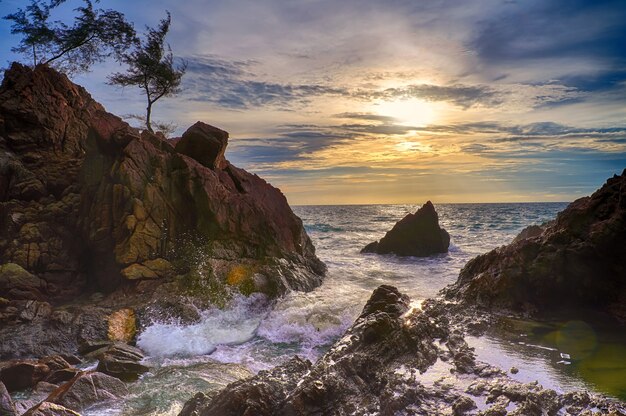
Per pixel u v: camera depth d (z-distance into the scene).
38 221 18.45
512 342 5.88
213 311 15.55
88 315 13.78
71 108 24.83
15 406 7.78
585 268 7.56
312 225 62.25
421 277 22.39
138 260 17.17
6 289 15.89
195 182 19.31
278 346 13.11
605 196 8.30
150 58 30.64
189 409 4.82
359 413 3.95
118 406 8.42
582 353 5.43
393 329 5.43
